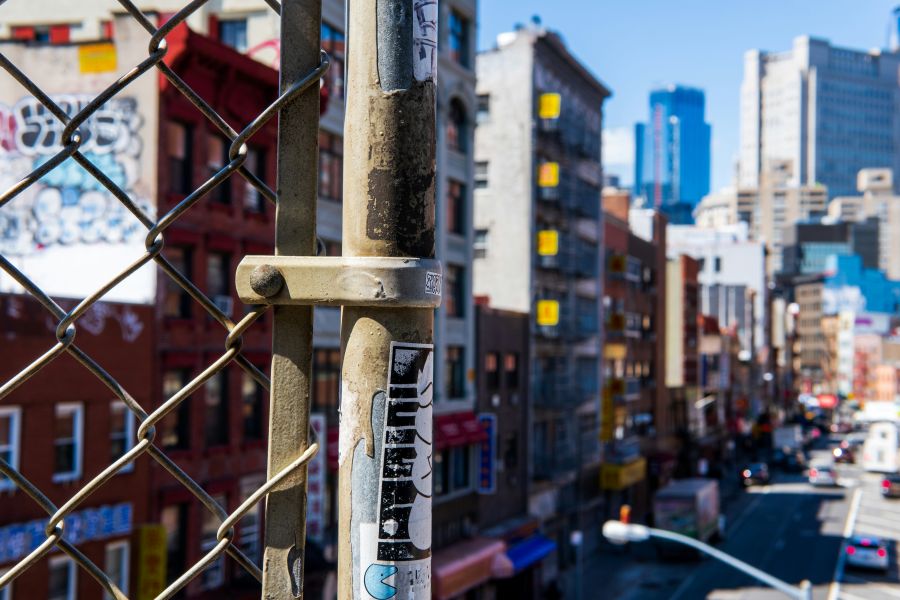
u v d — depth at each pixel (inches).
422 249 66.7
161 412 69.6
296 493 67.3
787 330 6299.2
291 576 66.7
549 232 1606.8
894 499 2642.7
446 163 1258.0
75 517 671.8
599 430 1951.3
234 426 838.5
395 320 66.1
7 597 616.1
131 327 733.9
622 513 1748.3
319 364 947.3
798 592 812.6
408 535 65.2
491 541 1293.1
